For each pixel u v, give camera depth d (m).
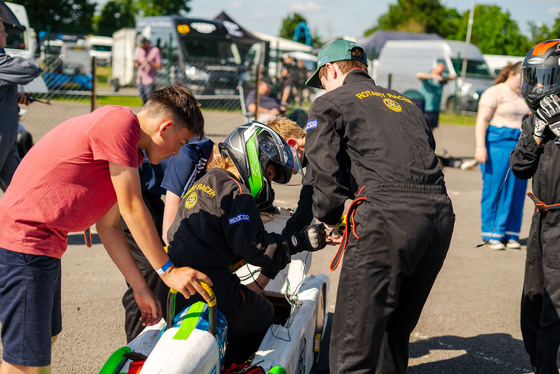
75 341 3.85
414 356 3.88
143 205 2.27
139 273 2.60
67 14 32.25
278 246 2.52
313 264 5.70
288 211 3.60
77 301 4.50
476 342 4.12
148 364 2.08
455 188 9.88
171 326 2.39
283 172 2.75
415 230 2.46
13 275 2.27
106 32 30.39
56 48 18.66
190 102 2.35
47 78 13.81
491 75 21.58
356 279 2.56
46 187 2.26
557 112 2.90
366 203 2.53
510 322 4.50
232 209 2.49
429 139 2.69
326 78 3.00
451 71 19.62
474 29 51.41
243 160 2.61
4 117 5.04
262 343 2.63
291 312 2.99
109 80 19.59
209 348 2.21
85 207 2.32
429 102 10.86
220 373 2.38
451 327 4.36
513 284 5.39
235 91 15.19
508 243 6.62
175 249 2.55
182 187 3.11
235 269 2.71
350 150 2.63
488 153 6.41
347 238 2.59
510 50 47.56
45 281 2.32
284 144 2.71
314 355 3.41
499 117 6.32
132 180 2.23
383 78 19.50
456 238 6.93
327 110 2.60
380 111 2.61
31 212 2.27
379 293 2.54
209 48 18.58
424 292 2.71
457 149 14.37
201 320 2.33
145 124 2.32
